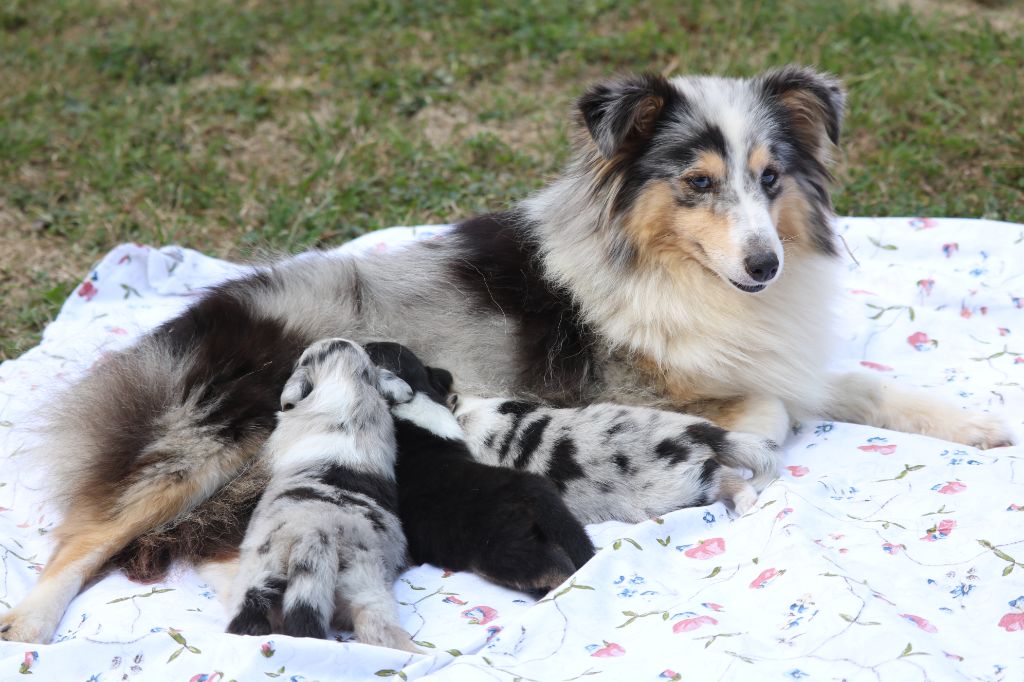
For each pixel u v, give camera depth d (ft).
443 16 11.53
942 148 8.96
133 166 9.14
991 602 6.37
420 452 6.85
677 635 6.33
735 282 6.94
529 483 6.68
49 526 6.93
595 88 7.02
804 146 7.20
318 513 6.54
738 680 6.18
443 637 6.45
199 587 6.70
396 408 6.91
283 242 8.57
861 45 10.09
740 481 6.77
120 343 7.61
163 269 8.13
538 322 7.19
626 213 7.07
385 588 6.49
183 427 6.87
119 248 8.08
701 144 6.98
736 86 7.13
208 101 10.01
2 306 8.20
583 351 7.17
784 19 10.91
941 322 7.66
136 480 6.81
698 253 7.02
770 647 6.27
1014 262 7.90
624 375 7.18
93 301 8.00
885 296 7.85
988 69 9.55
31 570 6.77
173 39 11.25
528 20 11.30
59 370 7.52
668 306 7.11
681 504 6.76
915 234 8.05
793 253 7.22
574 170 7.22
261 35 11.40
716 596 6.45
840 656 6.20
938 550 6.53
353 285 7.27
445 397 7.06
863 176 8.79
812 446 7.07
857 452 6.98
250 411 6.91
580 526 6.62
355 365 6.87
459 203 8.81
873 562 6.50
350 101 9.97
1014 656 6.23
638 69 10.31
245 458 6.90
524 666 6.29
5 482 7.09
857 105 9.27
